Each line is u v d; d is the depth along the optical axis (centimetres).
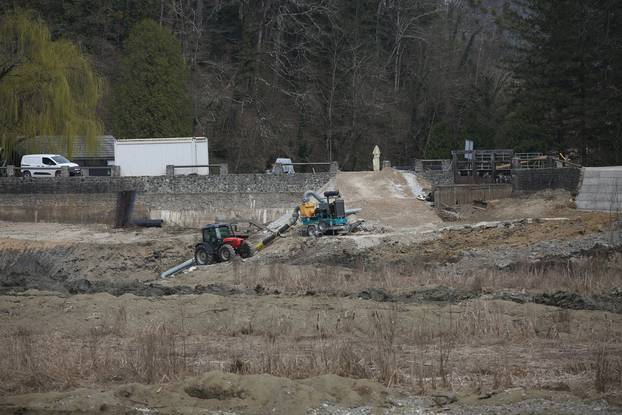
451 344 4666
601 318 5278
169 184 13288
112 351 4606
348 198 12369
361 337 4925
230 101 17812
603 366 3828
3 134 13225
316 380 3816
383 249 9231
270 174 13188
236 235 9300
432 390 3788
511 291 6372
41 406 3638
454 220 11238
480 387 3809
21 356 4425
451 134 18638
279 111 18050
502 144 17475
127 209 12525
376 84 18375
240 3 18588
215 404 3638
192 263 9088
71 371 4188
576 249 8444
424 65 19512
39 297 6266
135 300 6034
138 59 15838
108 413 3566
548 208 11088
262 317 5384
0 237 11162
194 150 14038
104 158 15550
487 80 19538
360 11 18962
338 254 9056
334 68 17938
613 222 9344
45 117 13225
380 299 6175
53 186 13300
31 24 13225
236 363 4138
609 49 13688
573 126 14512
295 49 18550
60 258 9544
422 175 13500
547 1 14900
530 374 4038
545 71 14612
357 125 18088
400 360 4338
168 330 5134
